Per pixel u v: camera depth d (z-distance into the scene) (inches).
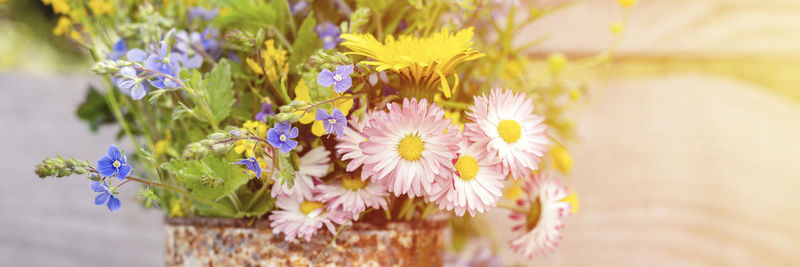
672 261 26.1
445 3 15.1
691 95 27.8
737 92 27.9
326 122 13.1
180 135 15.5
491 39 18.1
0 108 28.5
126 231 27.0
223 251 14.7
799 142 27.0
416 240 15.0
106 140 27.8
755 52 28.0
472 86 15.6
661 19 28.3
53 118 28.4
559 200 15.5
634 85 28.2
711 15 28.4
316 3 15.5
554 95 18.1
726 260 26.1
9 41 30.7
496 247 22.5
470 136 13.5
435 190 13.4
